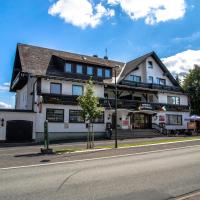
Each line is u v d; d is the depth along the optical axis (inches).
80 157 680.4
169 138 1261.1
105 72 1534.2
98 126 1387.8
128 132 1423.5
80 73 1428.4
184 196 325.1
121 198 319.0
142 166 523.2
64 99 1286.9
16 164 588.1
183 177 421.4
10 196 333.7
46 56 1480.1
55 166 549.6
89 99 915.4
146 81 1683.1
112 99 1451.8
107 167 520.7
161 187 365.1
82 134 1330.0
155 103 1620.3
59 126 1268.5
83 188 364.2
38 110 1221.1
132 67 1636.3
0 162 618.8
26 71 1302.9
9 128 1152.2
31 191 354.3
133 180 405.7
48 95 1244.5
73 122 1310.3
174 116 1734.7
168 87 1747.0
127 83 1549.0
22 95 1547.7
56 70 1398.9
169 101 1756.9
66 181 406.0
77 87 1371.8
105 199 316.2
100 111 933.8
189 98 1902.1
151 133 1502.2
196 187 365.1
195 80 2009.1
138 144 984.3
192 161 568.1
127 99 1647.4
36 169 518.6
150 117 1638.8
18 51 1469.0
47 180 416.2
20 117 1179.9
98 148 884.6
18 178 436.8
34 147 950.4
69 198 321.4
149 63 1729.8
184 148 832.3
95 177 430.0
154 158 631.2
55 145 1016.9
